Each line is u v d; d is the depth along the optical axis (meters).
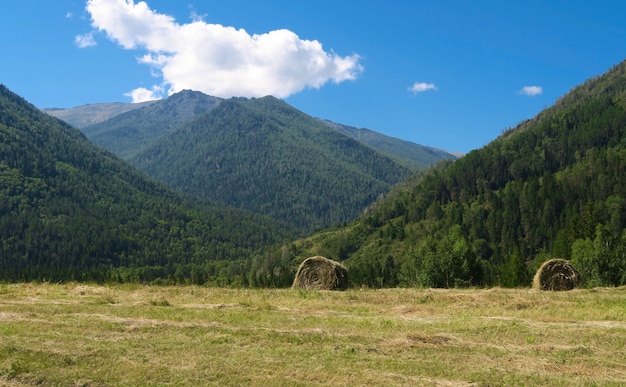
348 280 29.12
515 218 119.75
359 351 10.55
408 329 12.96
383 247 138.88
